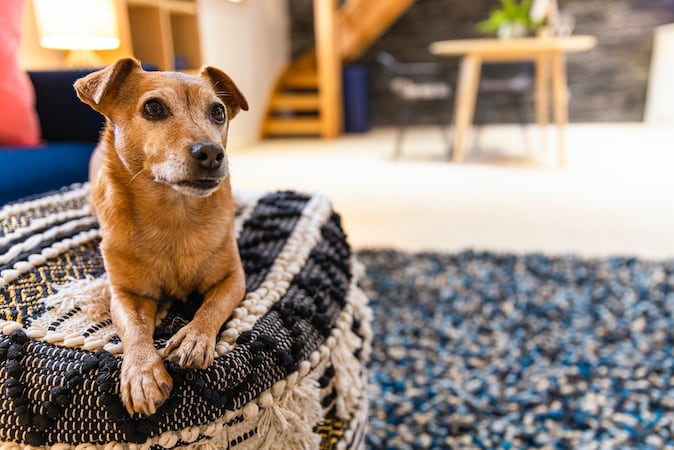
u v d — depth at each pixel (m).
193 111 0.89
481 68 6.56
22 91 1.71
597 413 1.35
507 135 6.12
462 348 1.68
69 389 0.70
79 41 2.47
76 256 1.02
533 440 1.27
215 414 0.72
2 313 0.83
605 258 2.29
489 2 6.48
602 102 6.67
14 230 1.06
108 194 0.90
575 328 1.77
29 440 0.71
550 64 6.48
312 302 0.99
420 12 6.64
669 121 6.18
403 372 1.57
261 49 6.01
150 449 0.70
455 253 2.42
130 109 0.88
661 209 3.03
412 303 1.99
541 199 3.31
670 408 1.35
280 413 0.79
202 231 0.91
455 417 1.37
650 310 1.85
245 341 0.81
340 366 0.98
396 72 5.55
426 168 4.33
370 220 2.96
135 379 0.69
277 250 1.10
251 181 3.92
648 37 6.38
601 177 3.86
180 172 0.80
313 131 6.18
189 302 0.95
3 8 1.69
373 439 1.29
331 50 5.84
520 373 1.54
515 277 2.16
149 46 3.23
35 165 1.51
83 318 0.85
